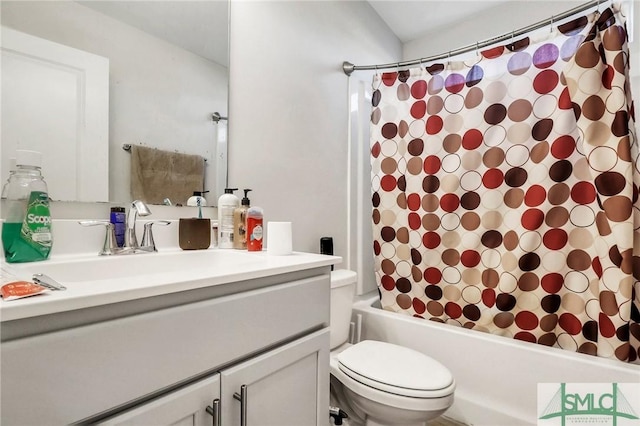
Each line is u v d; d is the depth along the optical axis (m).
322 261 0.91
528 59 1.41
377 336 1.71
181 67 1.10
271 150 1.41
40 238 0.75
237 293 0.69
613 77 1.17
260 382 0.72
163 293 0.55
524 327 1.41
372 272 2.09
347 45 1.91
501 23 2.13
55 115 0.83
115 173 0.94
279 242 1.00
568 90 1.28
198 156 1.14
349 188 1.91
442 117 1.61
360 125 1.98
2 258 0.75
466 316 1.55
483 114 1.50
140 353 0.52
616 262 1.18
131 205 0.96
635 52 1.49
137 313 0.53
